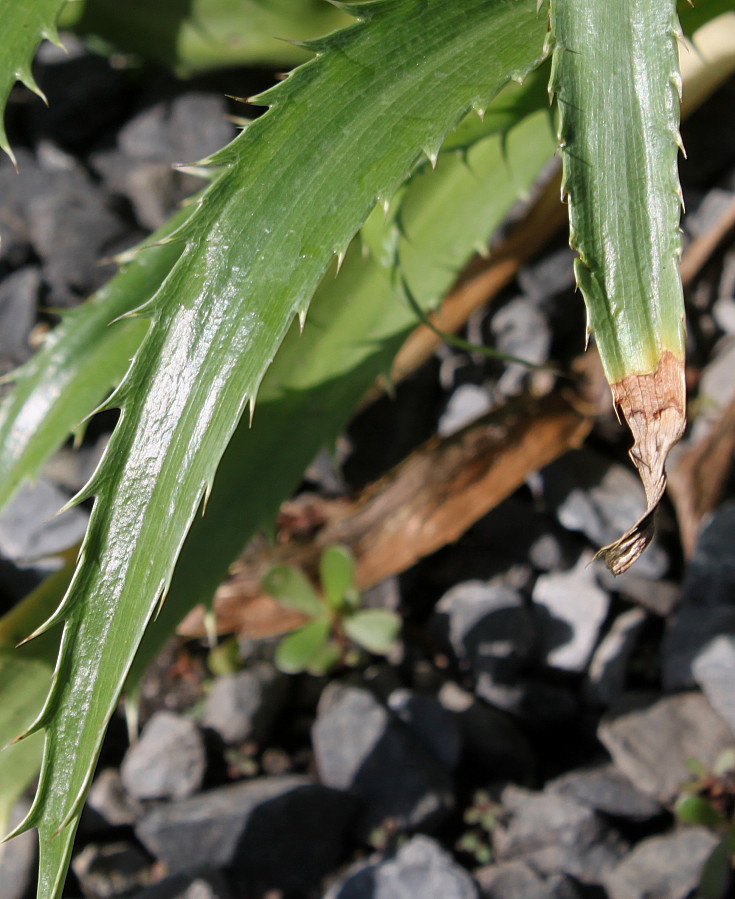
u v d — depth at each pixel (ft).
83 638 1.98
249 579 2.59
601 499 2.65
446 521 2.59
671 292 1.89
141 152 2.97
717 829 2.46
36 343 2.85
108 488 2.02
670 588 2.61
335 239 2.10
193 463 2.02
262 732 2.59
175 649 2.66
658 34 1.97
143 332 2.42
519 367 2.75
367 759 2.53
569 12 2.03
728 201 2.80
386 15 2.13
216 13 2.73
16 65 2.22
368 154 2.11
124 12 2.76
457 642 2.61
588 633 2.60
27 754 2.34
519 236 2.66
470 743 2.56
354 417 2.75
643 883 2.43
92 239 2.88
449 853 2.48
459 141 2.33
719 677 2.51
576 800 2.50
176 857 2.50
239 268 2.10
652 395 1.88
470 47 2.14
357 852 2.52
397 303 2.47
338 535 2.61
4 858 2.50
